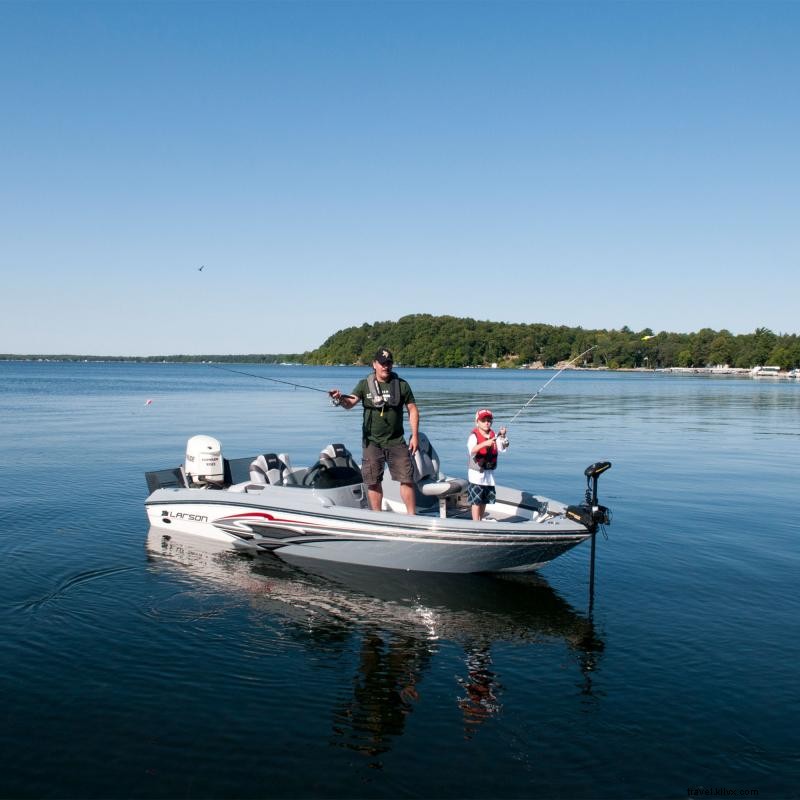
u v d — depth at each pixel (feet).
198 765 13.43
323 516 26.09
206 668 17.34
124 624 19.97
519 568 25.22
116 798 12.47
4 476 42.80
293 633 19.72
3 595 21.94
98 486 39.75
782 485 43.21
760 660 18.26
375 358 25.64
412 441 26.09
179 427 76.38
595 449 61.36
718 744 14.40
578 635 19.85
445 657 18.33
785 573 25.40
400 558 25.48
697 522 33.06
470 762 13.70
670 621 20.92
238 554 27.48
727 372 469.57
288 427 78.69
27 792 12.58
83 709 15.30
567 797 12.72
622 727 15.01
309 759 13.70
